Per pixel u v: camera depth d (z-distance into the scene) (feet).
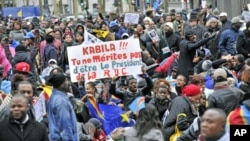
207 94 47.14
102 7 230.27
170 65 61.77
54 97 37.37
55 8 255.91
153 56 75.31
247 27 67.26
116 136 38.37
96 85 51.83
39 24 129.29
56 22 120.06
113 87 50.39
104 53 54.08
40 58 73.56
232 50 68.49
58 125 37.06
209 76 52.85
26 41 80.43
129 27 97.66
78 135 39.47
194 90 40.29
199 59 63.05
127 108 49.16
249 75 43.21
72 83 53.06
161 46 71.36
